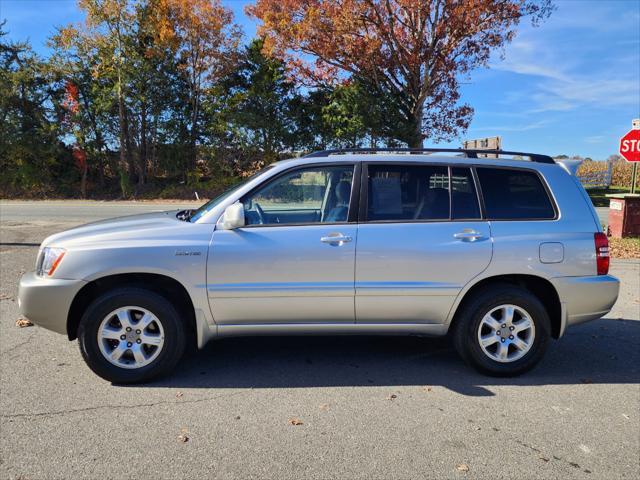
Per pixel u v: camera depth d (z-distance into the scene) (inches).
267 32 924.6
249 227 160.2
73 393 150.2
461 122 1028.5
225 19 1066.1
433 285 161.6
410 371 171.3
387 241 160.2
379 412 140.6
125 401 145.5
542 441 126.0
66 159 1149.1
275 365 175.5
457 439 126.3
